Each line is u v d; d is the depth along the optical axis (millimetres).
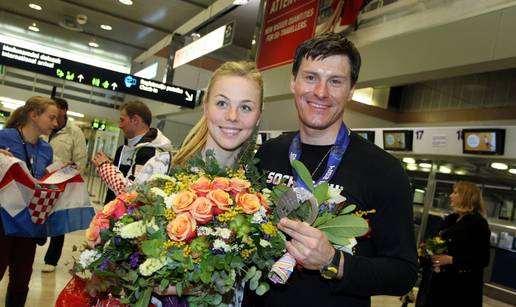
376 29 5234
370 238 1419
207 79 11742
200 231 1157
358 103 11156
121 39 11992
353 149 1487
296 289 1402
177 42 10211
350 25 5613
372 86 5262
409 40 4660
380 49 5004
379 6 5305
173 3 8883
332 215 1252
